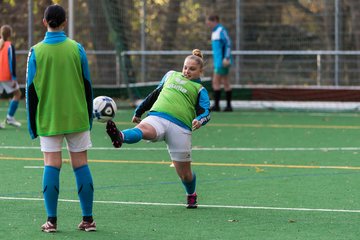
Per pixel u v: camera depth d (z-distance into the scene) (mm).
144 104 23953
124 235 20641
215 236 20625
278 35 61188
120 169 31594
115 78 59812
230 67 59562
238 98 59938
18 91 44781
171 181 28828
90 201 20984
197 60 23531
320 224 22047
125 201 25109
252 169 31828
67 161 32875
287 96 59594
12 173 30516
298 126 47562
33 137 20906
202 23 61781
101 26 59375
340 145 39281
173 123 23062
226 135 42906
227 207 24266
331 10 60500
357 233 21047
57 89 20516
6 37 44312
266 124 48500
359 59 59688
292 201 25234
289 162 33719
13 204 24516
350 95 59281
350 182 28797
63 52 20578
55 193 20766
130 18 60250
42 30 61688
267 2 61094
